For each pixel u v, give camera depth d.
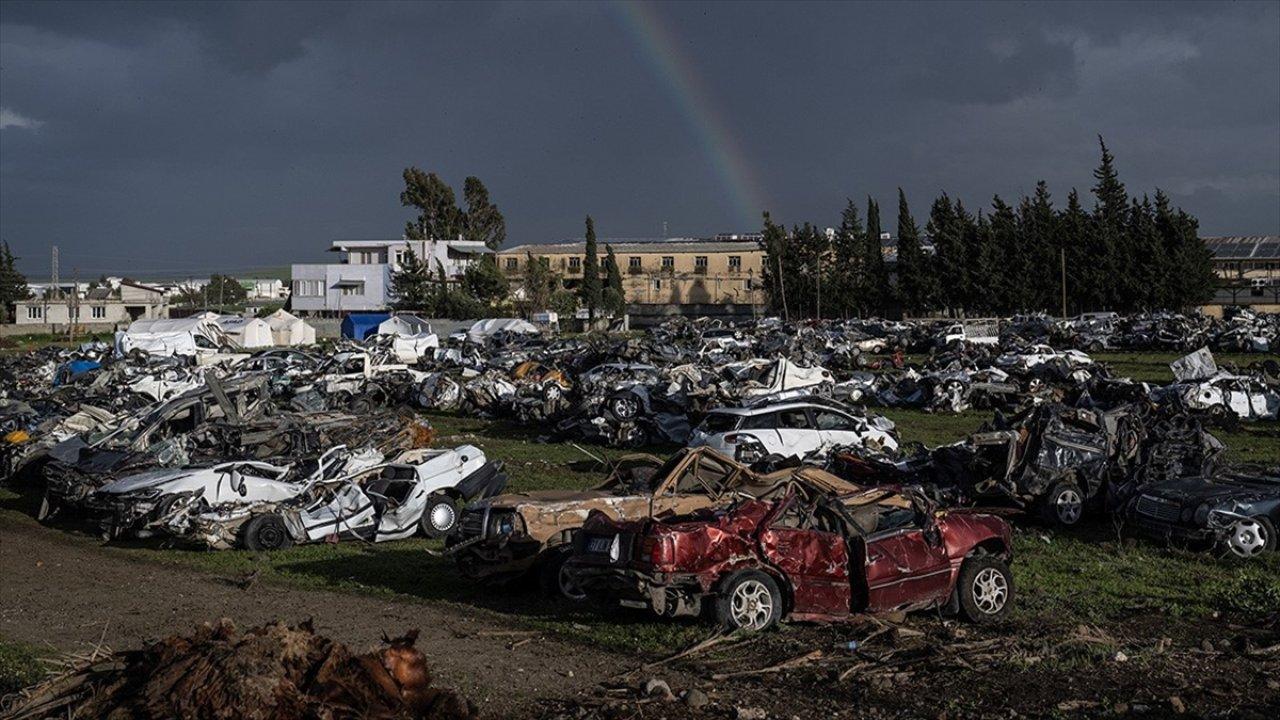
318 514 17.84
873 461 20.23
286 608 13.30
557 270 127.50
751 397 31.34
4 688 9.59
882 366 50.94
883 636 11.14
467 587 14.34
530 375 41.53
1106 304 96.69
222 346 58.06
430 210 143.38
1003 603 12.09
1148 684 9.58
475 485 19.11
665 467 14.34
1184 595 13.11
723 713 8.89
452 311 102.69
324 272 116.19
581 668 10.31
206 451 22.11
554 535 13.50
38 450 25.41
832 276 110.31
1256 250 119.44
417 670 8.03
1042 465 17.86
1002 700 9.14
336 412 25.73
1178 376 34.25
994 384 36.81
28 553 17.97
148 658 8.03
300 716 7.29
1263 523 15.45
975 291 101.44
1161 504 16.12
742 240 146.25
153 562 16.98
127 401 32.25
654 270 125.50
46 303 120.06
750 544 11.38
